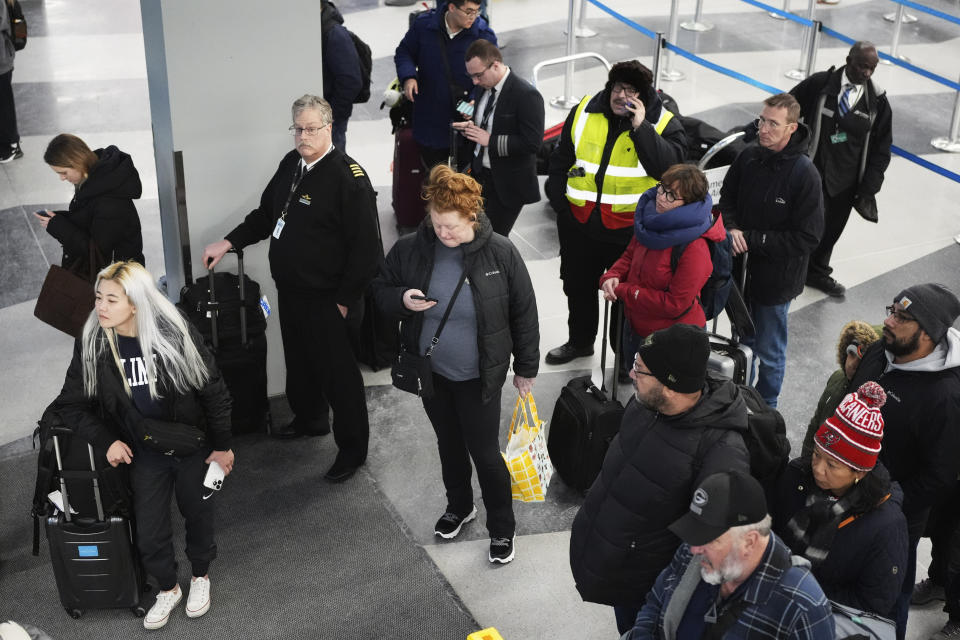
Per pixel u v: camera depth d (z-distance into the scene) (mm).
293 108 4406
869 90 5930
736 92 9453
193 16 4695
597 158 5211
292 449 5199
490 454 4246
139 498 3979
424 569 4438
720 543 2492
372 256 4609
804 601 2527
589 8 11797
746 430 3193
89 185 5215
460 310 3975
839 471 2908
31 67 10219
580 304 5719
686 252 4348
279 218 4652
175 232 5316
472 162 5910
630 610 3586
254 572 4414
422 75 6492
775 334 5141
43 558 4496
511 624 4160
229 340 4973
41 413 5453
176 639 4078
